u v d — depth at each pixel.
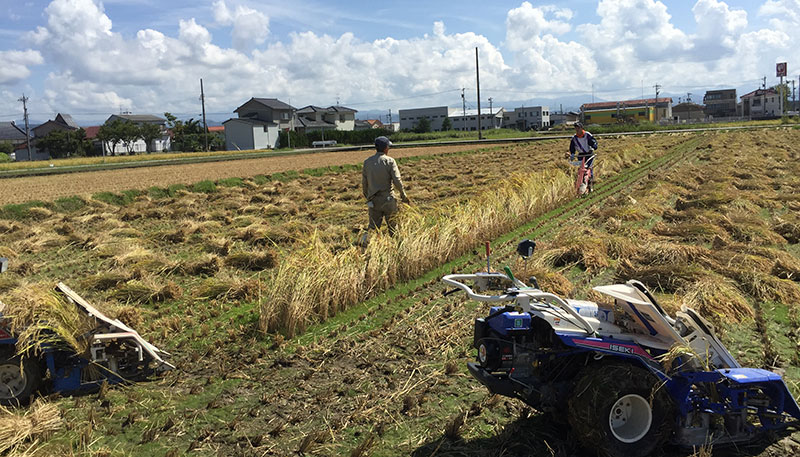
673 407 3.69
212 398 4.98
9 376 4.96
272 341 6.31
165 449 4.14
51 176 31.45
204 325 6.82
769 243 10.09
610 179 20.27
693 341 3.96
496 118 127.62
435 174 26.56
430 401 4.78
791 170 20.31
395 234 9.30
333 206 16.53
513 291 3.96
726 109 127.38
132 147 86.94
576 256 9.16
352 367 5.55
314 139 88.12
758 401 3.88
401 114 133.88
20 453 3.99
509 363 4.05
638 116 121.81
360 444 4.13
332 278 7.24
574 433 3.82
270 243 12.18
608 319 4.16
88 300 7.89
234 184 26.20
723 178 17.73
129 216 16.77
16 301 5.09
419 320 6.73
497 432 4.26
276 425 4.46
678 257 8.55
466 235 10.25
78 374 5.13
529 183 14.99
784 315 6.59
